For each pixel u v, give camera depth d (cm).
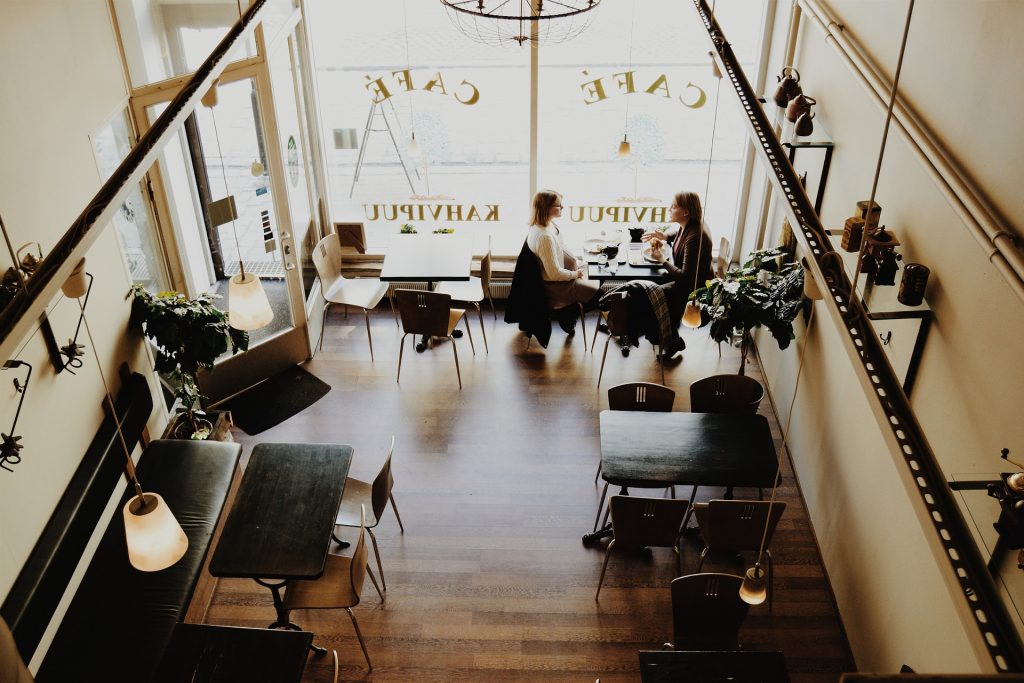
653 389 568
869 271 386
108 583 450
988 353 322
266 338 696
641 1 704
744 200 782
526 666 470
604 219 805
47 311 441
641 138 766
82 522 461
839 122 515
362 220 815
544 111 753
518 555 541
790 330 582
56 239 448
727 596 432
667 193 795
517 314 734
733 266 805
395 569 530
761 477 499
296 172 721
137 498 335
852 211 484
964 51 346
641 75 735
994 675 148
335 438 641
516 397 689
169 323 551
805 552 541
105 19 515
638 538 491
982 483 307
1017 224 298
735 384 570
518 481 600
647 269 714
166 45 570
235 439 638
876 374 239
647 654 397
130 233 580
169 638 413
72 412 474
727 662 393
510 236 825
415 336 771
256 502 479
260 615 500
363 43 731
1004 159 309
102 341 515
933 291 375
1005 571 288
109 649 416
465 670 468
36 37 438
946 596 346
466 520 567
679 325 739
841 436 503
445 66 738
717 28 391
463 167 786
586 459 621
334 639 486
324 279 743
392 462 616
